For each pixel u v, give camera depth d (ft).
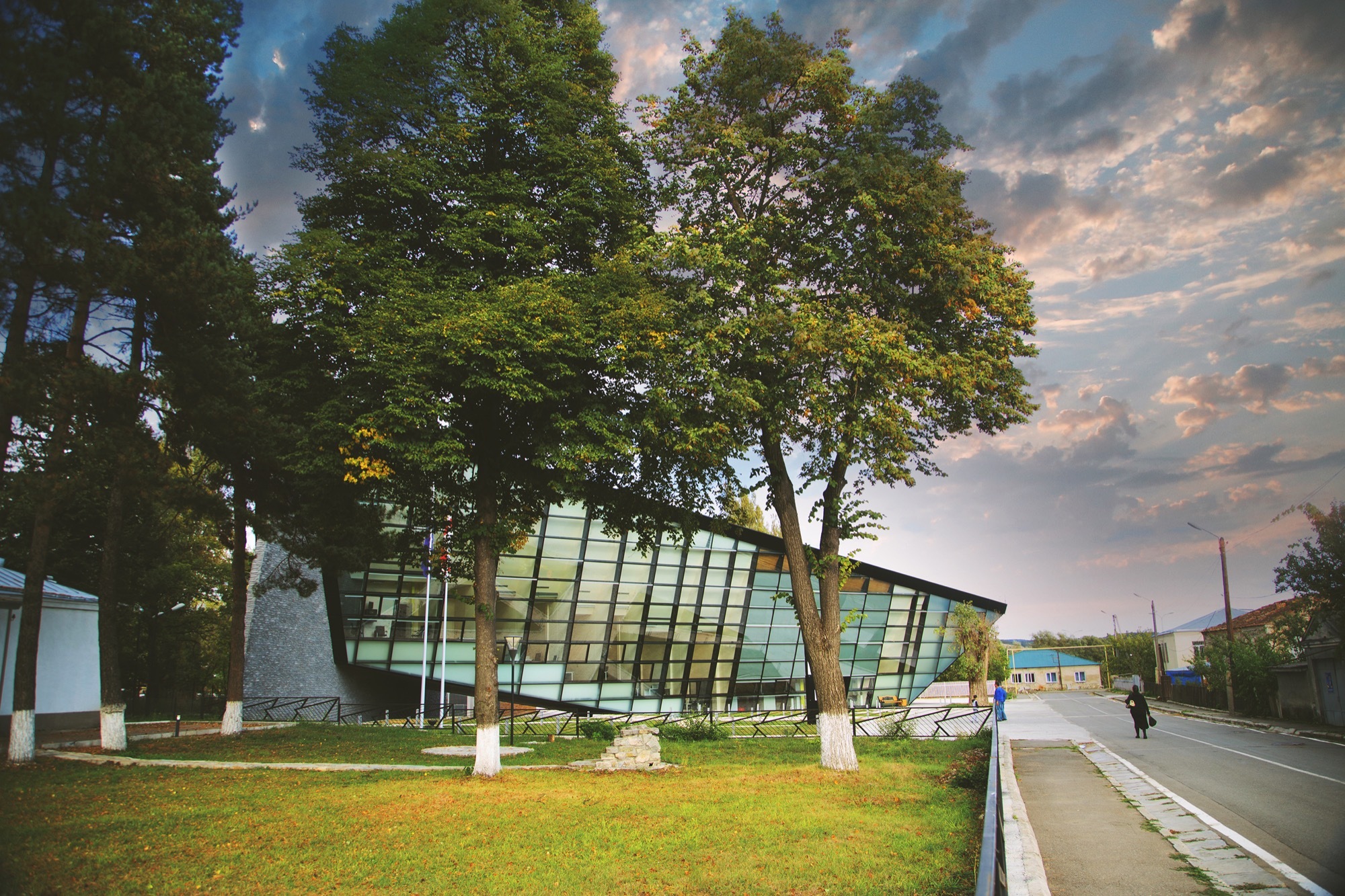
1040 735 102.27
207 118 66.69
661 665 144.46
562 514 132.87
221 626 169.17
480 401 58.90
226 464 80.07
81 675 94.53
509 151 65.46
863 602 159.84
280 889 27.86
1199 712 148.36
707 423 59.93
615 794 47.52
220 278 62.44
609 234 67.36
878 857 30.71
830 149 64.34
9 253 52.39
